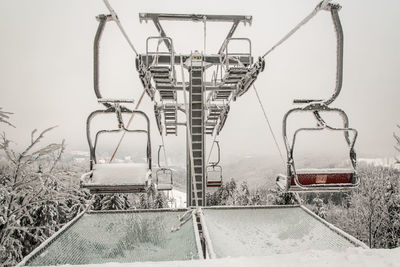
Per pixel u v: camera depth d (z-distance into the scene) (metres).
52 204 14.27
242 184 35.47
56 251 2.55
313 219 3.39
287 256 1.92
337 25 3.10
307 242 2.92
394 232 16.81
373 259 1.82
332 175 3.25
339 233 2.84
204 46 6.92
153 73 5.79
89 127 3.46
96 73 3.52
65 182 5.94
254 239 3.03
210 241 2.67
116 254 2.82
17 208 5.64
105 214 3.64
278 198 20.11
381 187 16.52
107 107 3.50
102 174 3.36
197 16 7.03
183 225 3.40
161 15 6.94
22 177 5.53
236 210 3.75
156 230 3.32
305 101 3.29
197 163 6.39
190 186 6.30
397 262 1.77
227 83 7.10
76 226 3.23
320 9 3.13
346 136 3.33
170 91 7.82
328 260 1.84
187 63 6.84
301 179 3.23
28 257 2.25
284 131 3.22
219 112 10.24
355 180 3.20
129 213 3.68
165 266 1.80
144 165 3.45
